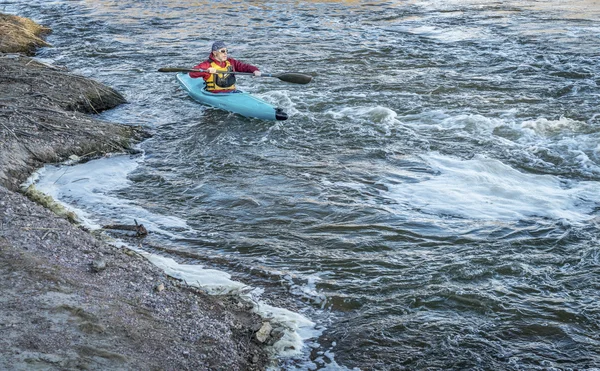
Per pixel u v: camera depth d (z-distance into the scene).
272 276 6.37
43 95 10.91
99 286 5.57
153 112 11.45
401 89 12.18
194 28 18.38
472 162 8.94
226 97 11.36
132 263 6.25
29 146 8.95
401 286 6.15
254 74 11.40
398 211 7.66
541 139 9.66
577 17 17.55
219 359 4.99
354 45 15.70
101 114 11.29
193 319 5.46
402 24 17.81
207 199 8.07
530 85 12.16
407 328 5.55
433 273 6.34
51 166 8.88
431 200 7.91
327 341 5.43
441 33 16.53
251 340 5.37
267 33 17.38
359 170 8.83
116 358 4.64
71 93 11.32
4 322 4.79
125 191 8.30
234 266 6.56
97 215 7.61
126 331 4.99
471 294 5.96
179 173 8.87
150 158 9.41
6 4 23.59
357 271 6.44
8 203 6.84
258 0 22.38
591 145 9.38
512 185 8.26
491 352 5.22
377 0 21.73
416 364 5.12
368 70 13.52
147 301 5.55
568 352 5.22
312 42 16.17
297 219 7.53
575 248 6.71
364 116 10.84
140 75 13.81
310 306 5.92
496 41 15.41
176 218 7.59
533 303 5.83
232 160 9.25
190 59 15.01
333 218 7.53
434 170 8.77
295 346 5.34
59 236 6.36
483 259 6.54
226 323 5.52
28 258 5.70
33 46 16.41
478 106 11.14
